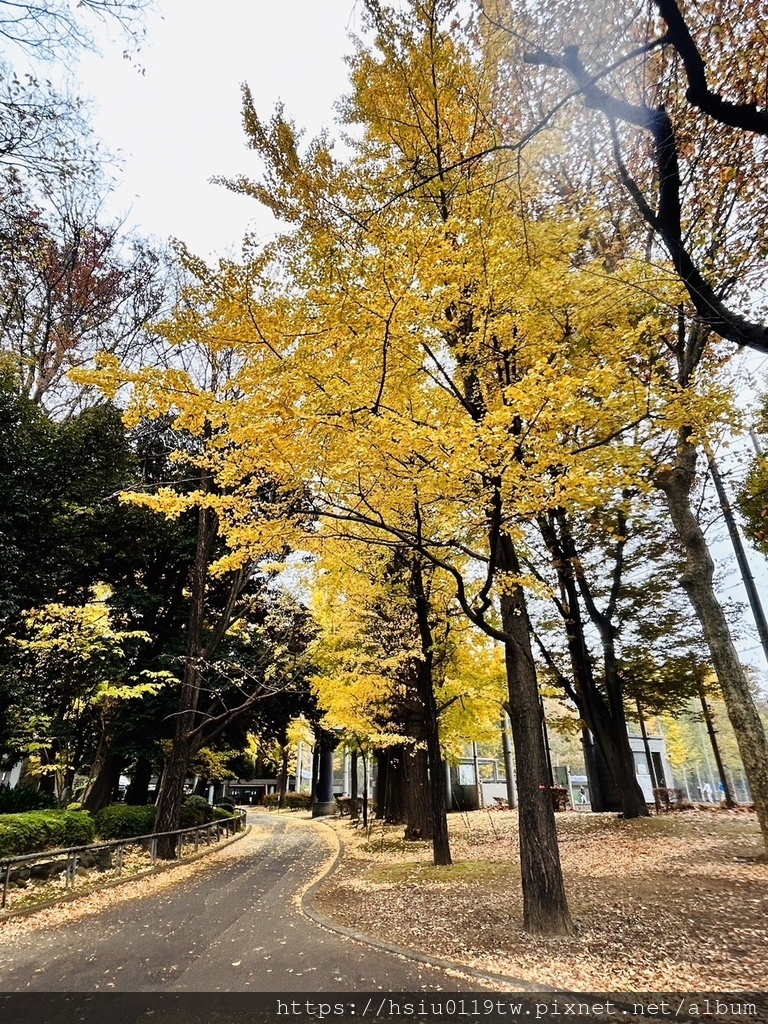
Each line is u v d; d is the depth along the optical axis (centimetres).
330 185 564
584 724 1602
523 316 548
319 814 3356
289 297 527
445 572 1108
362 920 712
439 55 542
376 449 502
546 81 546
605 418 533
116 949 608
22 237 1122
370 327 485
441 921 675
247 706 1518
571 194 654
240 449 591
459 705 1462
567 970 489
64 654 1324
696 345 887
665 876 823
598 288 542
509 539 707
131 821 1371
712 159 649
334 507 645
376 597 1200
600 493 525
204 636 1756
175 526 1684
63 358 1494
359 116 646
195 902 857
